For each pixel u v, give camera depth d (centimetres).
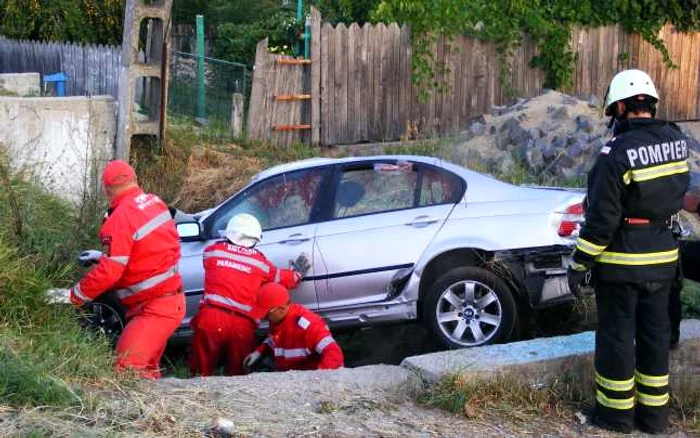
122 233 542
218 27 2319
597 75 1509
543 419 496
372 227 687
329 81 1352
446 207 689
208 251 657
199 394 472
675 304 535
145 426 419
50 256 737
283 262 685
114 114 1060
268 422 443
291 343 623
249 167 1148
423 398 500
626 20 1512
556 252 666
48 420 408
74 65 1869
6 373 429
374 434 445
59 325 544
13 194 753
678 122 1590
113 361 505
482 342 667
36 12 2342
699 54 1595
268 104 1327
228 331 641
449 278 666
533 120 1245
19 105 973
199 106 1532
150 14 1059
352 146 1351
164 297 569
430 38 1395
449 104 1430
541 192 700
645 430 490
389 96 1396
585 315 757
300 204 710
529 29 1445
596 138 1161
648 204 459
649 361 485
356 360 773
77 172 999
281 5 2644
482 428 473
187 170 1112
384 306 680
